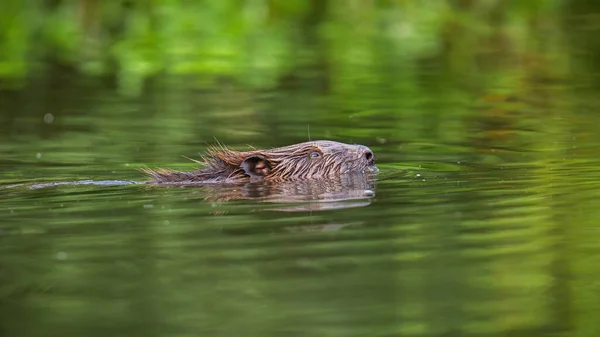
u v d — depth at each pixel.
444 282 14.37
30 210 19.12
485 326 12.84
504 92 35.00
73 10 49.22
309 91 35.72
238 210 18.86
